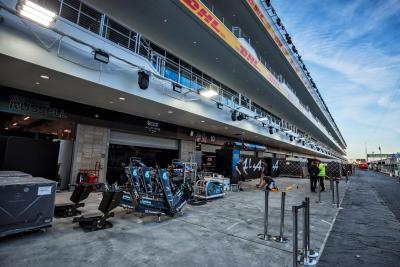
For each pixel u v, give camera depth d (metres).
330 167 23.31
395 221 6.34
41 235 4.31
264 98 18.17
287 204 8.49
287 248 4.10
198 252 3.80
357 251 4.10
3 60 5.58
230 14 14.52
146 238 4.39
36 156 8.13
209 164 18.39
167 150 15.16
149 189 6.94
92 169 10.33
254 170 19.56
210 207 7.60
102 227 4.89
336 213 7.20
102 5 6.64
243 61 11.38
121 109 11.05
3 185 3.93
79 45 6.73
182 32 8.46
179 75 12.58
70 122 9.70
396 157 33.84
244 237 4.62
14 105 8.05
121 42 9.65
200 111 12.00
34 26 5.72
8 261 3.23
